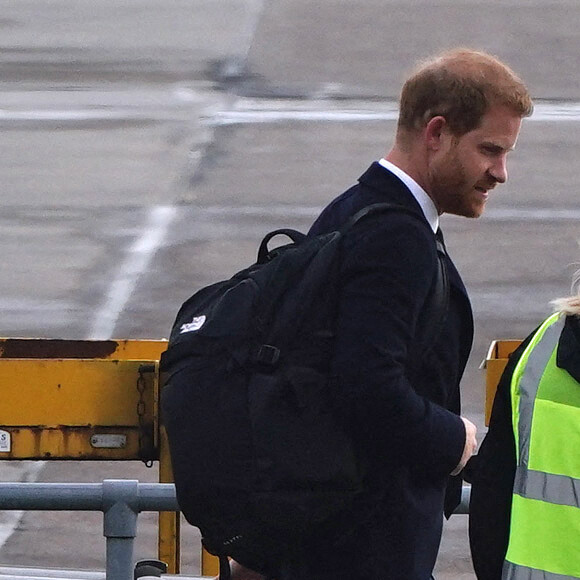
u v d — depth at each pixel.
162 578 14.53
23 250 53.31
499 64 11.22
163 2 103.88
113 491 13.87
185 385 10.77
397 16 98.44
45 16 100.44
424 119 11.20
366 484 10.93
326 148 69.88
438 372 11.19
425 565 11.15
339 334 10.62
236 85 83.56
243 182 64.12
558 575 11.52
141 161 67.88
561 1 101.31
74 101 80.38
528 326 43.81
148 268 50.81
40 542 27.48
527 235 55.25
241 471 10.49
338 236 10.88
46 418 19.81
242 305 10.81
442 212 11.57
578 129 73.69
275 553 10.84
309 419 10.57
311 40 93.25
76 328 44.19
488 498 12.19
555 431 11.59
